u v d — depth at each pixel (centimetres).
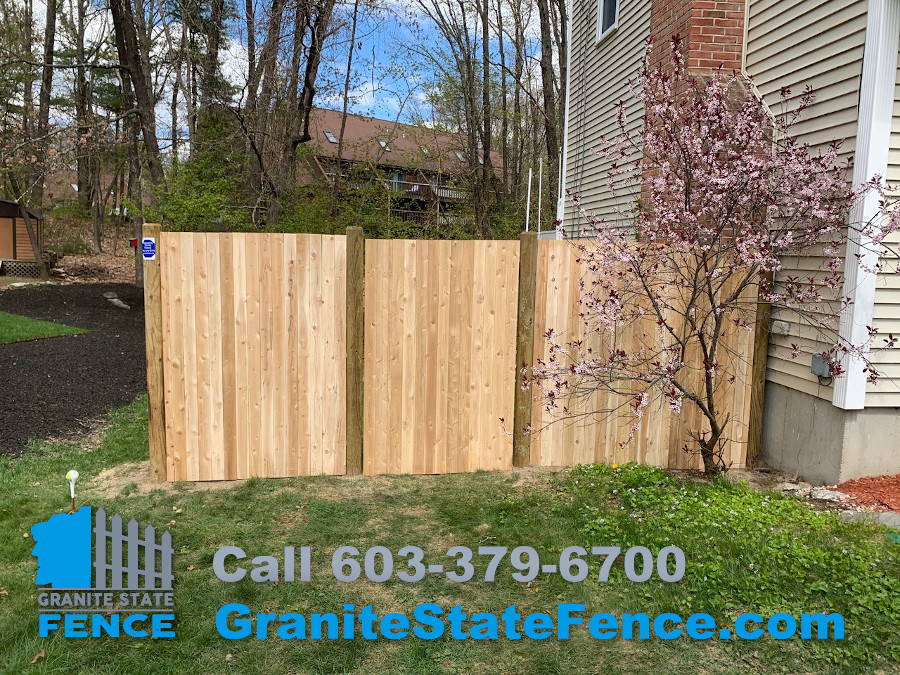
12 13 2053
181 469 536
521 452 568
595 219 523
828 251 482
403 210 1766
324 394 545
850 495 478
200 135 1289
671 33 708
